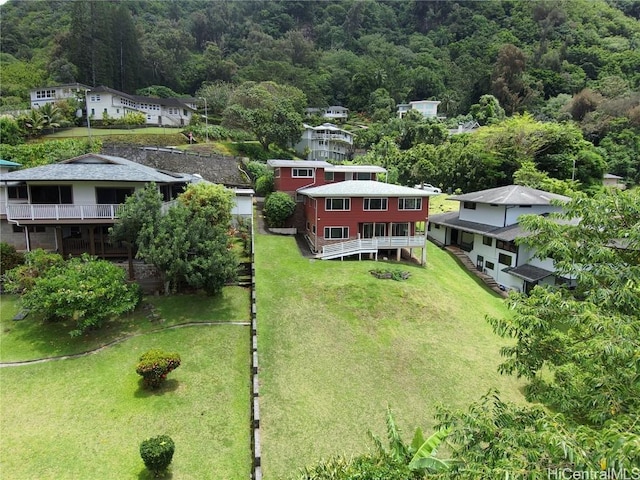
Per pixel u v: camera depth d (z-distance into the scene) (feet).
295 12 442.50
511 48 297.53
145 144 184.44
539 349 28.45
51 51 271.90
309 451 44.34
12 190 84.58
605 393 21.74
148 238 68.33
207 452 42.96
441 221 127.44
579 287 30.25
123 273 67.15
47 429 44.93
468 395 56.49
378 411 51.78
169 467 40.47
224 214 81.51
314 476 28.14
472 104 312.29
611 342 21.12
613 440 15.98
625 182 183.32
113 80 274.98
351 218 102.22
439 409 25.82
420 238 103.40
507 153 173.99
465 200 116.67
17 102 220.23
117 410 48.29
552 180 149.69
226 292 77.97
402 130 250.16
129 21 293.02
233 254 74.38
